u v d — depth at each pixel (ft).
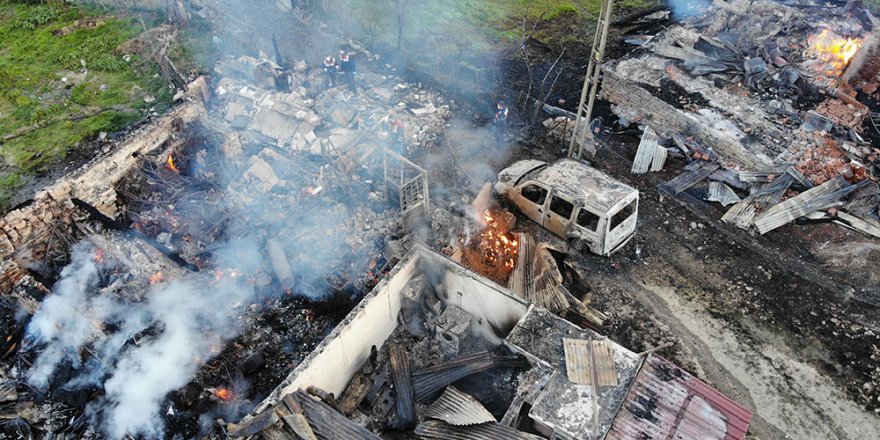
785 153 46.42
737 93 52.34
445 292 35.19
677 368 29.99
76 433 32.01
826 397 33.71
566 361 29.94
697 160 48.34
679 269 40.93
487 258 40.04
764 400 33.68
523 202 42.70
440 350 34.68
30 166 51.85
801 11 60.13
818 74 53.57
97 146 53.52
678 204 45.57
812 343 36.40
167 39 64.18
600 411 28.27
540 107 53.62
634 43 63.36
